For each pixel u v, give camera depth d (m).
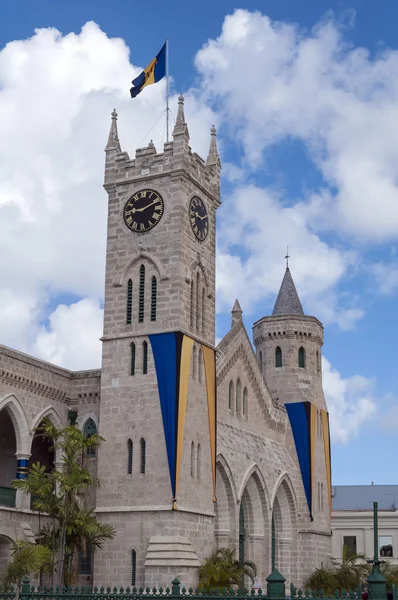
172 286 66.06
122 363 66.31
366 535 119.25
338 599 34.53
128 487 63.19
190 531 62.84
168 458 62.34
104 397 66.12
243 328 82.81
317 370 95.44
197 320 68.69
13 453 70.19
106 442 65.00
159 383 64.31
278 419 88.25
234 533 72.38
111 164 71.06
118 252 69.00
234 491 73.12
